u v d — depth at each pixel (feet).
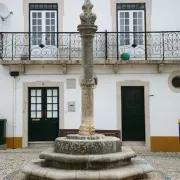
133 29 39.96
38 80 38.93
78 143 21.33
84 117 23.27
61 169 20.80
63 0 39.86
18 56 39.06
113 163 21.15
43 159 23.35
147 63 38.09
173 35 39.22
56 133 39.27
